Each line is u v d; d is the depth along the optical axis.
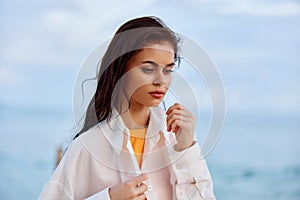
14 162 17.50
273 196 15.82
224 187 15.84
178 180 1.63
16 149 18.06
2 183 16.55
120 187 1.56
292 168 16.41
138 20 1.61
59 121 18.73
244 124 17.55
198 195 1.66
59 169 1.65
